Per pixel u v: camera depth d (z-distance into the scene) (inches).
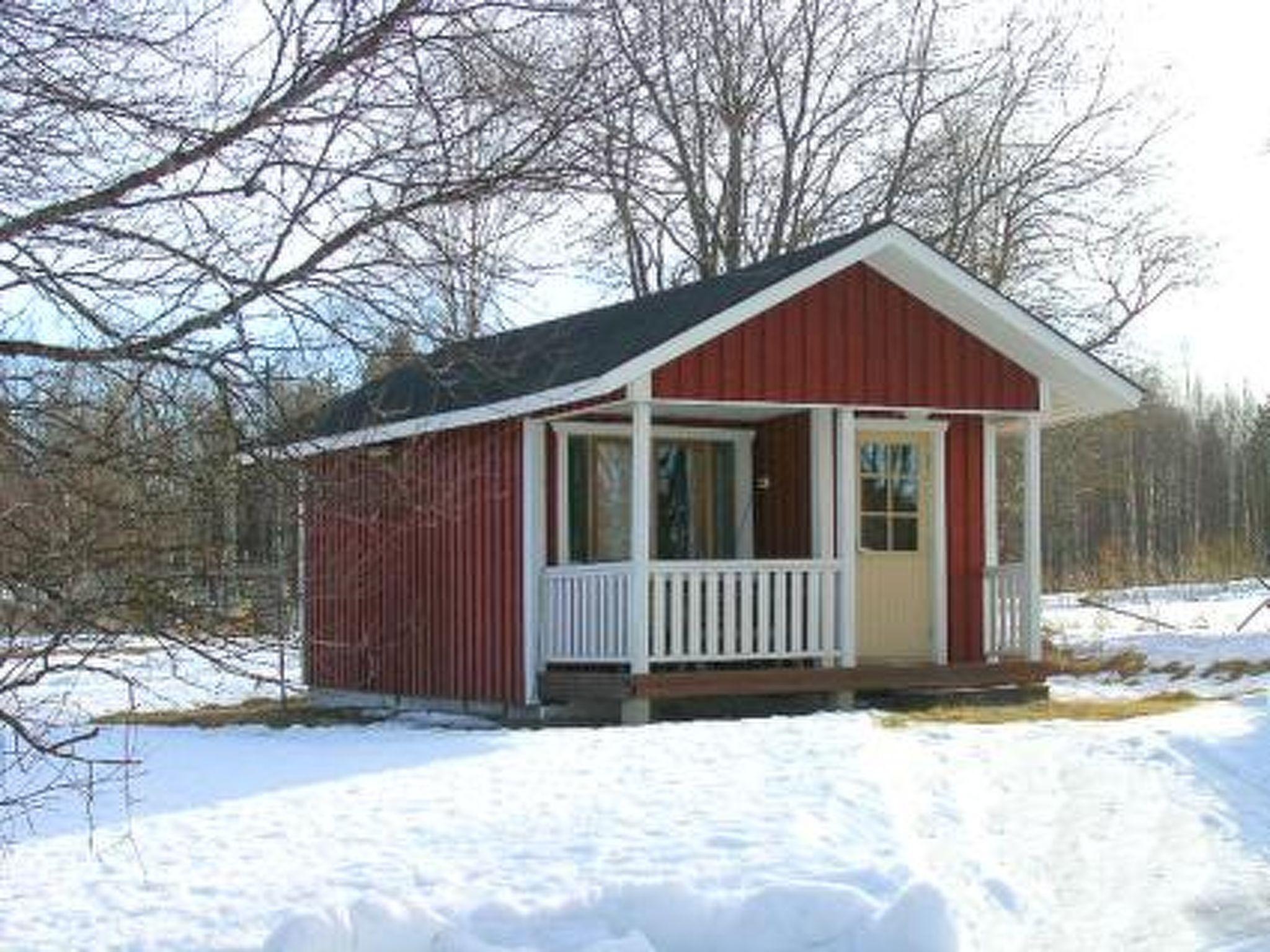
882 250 665.6
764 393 659.4
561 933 306.5
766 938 301.3
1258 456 3014.3
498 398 391.2
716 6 1074.7
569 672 671.1
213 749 574.9
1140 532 2945.4
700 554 748.0
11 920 334.0
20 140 243.8
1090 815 420.2
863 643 717.9
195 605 243.3
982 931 316.8
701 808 406.6
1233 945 307.9
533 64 256.4
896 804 416.5
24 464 236.4
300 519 255.1
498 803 426.6
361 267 255.6
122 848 394.0
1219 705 637.3
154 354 245.9
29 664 243.3
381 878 352.5
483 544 709.3
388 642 774.5
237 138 248.2
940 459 733.3
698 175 955.3
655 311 697.0
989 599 741.3
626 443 725.9
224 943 310.2
